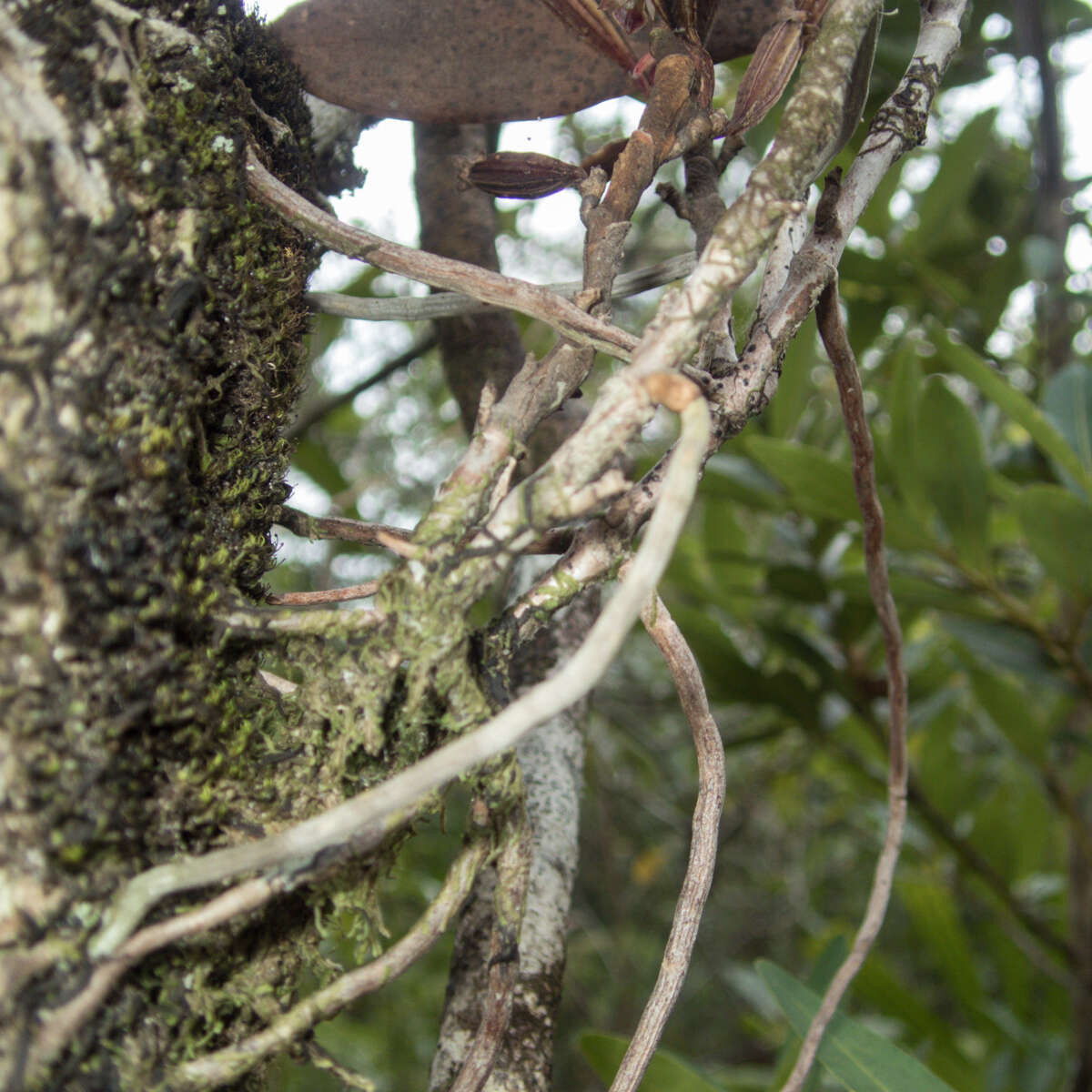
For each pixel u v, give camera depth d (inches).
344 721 16.4
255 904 15.8
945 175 35.9
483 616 33.8
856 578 31.6
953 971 39.1
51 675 15.6
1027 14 37.0
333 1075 16.5
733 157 18.7
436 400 59.7
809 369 33.0
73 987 15.6
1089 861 35.9
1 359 15.6
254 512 17.4
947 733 40.9
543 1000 20.1
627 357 16.6
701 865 17.7
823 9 17.7
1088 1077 37.6
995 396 26.1
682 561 43.0
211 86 16.7
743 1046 108.4
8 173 15.6
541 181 17.9
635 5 17.9
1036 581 39.9
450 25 18.9
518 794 16.6
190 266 16.3
